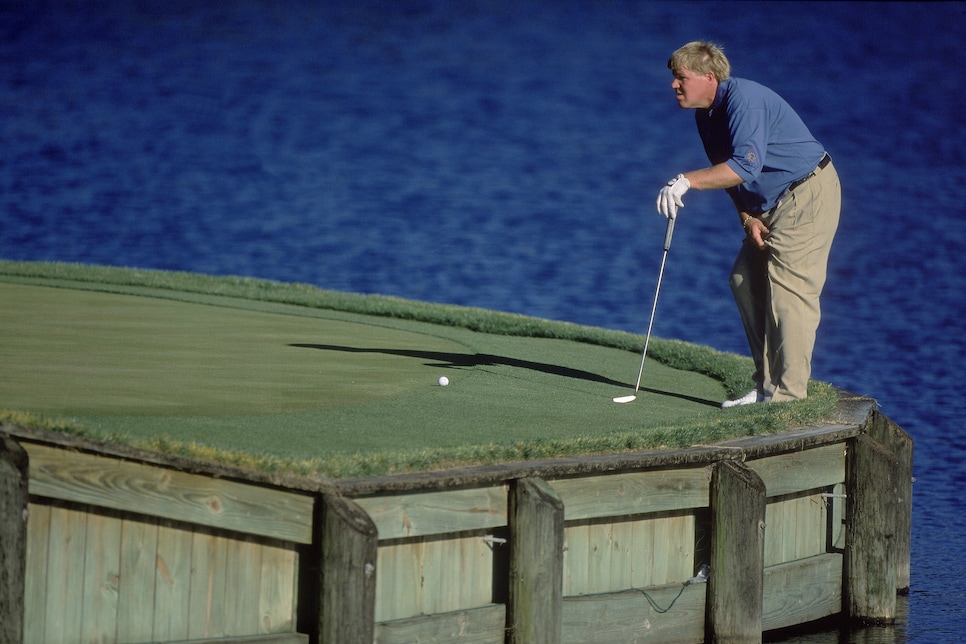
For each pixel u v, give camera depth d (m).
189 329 33.25
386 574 19.19
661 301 71.12
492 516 19.88
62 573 17.47
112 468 17.44
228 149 122.94
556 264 81.44
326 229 91.75
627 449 21.88
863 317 65.69
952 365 54.81
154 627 18.06
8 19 194.62
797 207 26.14
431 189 109.25
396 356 30.77
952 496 35.25
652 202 105.44
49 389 24.12
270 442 20.69
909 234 91.31
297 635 18.62
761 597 22.59
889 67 178.75
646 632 22.08
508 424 23.48
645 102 158.12
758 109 25.61
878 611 25.83
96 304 36.56
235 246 85.25
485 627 20.08
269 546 18.59
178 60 171.50
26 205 95.19
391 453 19.75
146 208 96.44
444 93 160.88
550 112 150.62
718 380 30.44
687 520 22.83
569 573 21.23
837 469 25.44
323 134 133.75
